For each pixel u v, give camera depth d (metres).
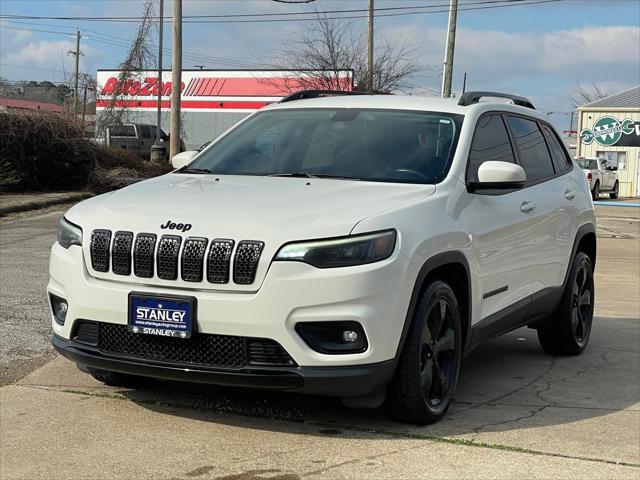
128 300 4.17
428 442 4.31
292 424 4.51
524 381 5.78
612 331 7.69
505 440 4.41
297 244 3.99
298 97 6.16
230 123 46.62
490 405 5.11
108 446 4.13
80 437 4.24
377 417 4.68
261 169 5.27
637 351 6.86
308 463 3.96
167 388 5.11
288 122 5.68
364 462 3.99
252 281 4.00
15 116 19.41
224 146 5.71
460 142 5.14
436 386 4.67
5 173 19.08
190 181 5.00
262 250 3.99
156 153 25.05
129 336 4.25
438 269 4.66
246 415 4.64
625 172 42.59
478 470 3.95
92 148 20.61
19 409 4.66
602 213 26.00
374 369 4.07
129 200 4.57
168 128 47.09
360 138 5.29
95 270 4.31
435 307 4.55
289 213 4.18
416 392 4.38
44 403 4.77
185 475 3.79
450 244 4.58
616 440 4.49
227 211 4.24
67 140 19.91
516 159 5.85
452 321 4.75
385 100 5.72
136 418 4.55
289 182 4.84
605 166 37.41
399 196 4.54
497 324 5.33
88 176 20.31
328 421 4.58
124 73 29.94
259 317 3.97
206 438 4.27
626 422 4.84
